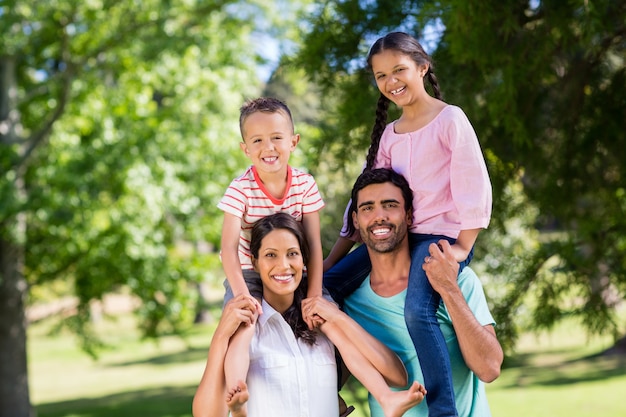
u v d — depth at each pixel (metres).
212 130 13.96
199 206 14.11
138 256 12.98
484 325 3.54
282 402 3.39
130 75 13.82
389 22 6.62
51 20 13.00
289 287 3.45
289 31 14.62
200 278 14.05
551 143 7.09
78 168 12.96
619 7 5.93
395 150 3.61
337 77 6.93
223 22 14.06
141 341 14.31
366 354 3.40
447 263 3.31
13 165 12.91
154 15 13.30
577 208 7.63
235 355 3.33
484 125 6.59
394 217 3.47
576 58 6.78
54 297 14.88
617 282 7.32
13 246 13.53
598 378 15.17
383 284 3.68
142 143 13.34
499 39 5.79
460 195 3.41
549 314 7.27
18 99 13.71
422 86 3.56
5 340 13.63
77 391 20.11
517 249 7.68
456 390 3.58
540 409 12.95
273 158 3.45
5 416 13.55
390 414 3.27
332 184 7.29
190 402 16.91
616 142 7.08
